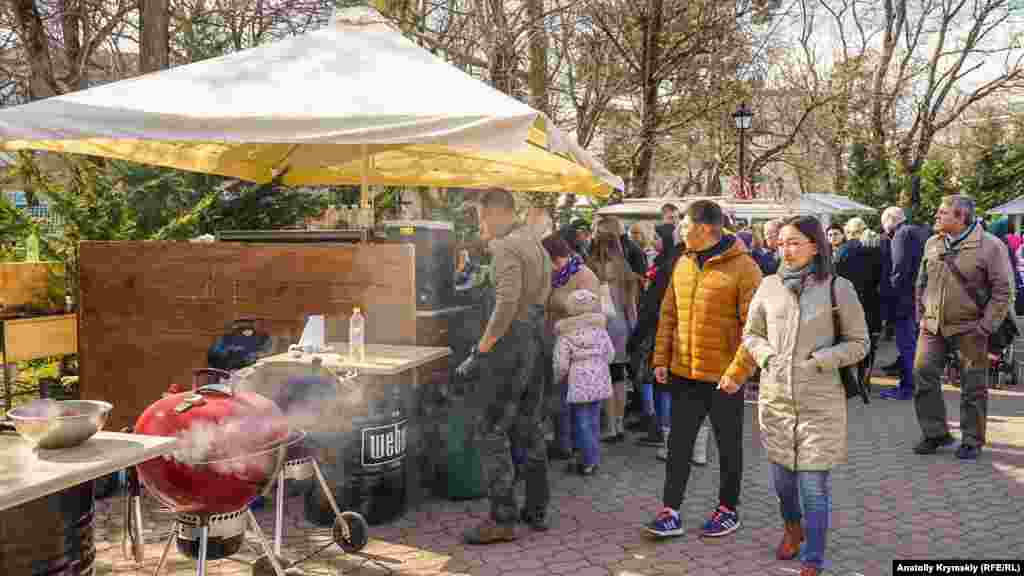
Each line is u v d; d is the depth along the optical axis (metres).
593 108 13.69
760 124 26.80
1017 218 24.25
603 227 6.63
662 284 5.29
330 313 5.11
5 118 4.23
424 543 4.28
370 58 4.96
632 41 14.25
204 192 7.17
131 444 2.57
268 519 4.63
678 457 4.31
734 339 4.16
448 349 4.79
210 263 5.32
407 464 4.99
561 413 5.91
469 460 4.94
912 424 7.08
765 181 32.91
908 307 8.09
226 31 9.04
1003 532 4.46
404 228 5.08
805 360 3.58
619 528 4.53
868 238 9.45
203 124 4.16
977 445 5.93
